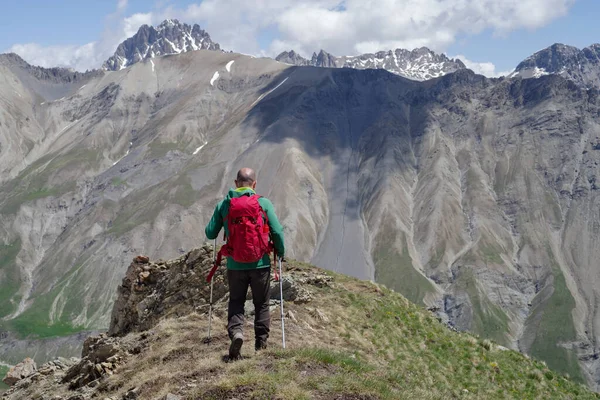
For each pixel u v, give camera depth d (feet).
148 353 50.88
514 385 72.38
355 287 85.15
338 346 60.75
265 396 31.42
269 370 35.45
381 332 70.33
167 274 84.74
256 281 36.96
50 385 65.72
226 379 33.58
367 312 75.15
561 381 78.74
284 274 80.12
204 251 81.87
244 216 35.83
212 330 52.54
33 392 66.95
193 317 58.65
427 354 70.69
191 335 51.08
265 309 38.47
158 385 39.50
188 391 34.96
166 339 52.29
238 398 31.71
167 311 78.69
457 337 81.46
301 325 63.00
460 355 74.84
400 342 70.44
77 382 54.90
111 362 52.44
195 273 79.20
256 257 35.83
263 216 36.70
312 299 73.15
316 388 32.94
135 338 56.90
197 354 44.70
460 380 67.00
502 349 84.43
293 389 31.76
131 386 43.37
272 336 55.11
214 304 66.03
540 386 74.18
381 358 62.85
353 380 34.27
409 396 35.09
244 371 35.58
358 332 67.56
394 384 38.01
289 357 37.37
